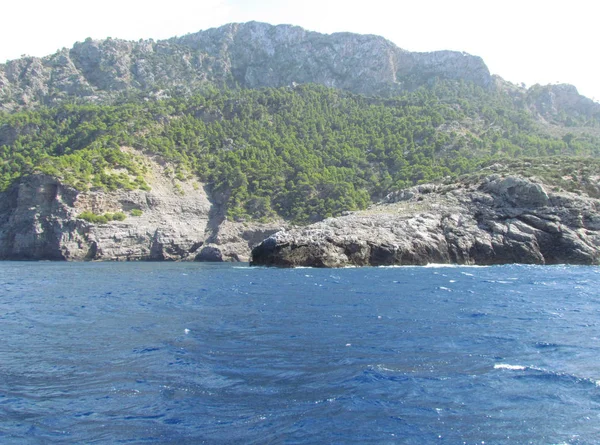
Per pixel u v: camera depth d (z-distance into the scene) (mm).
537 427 13312
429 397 15586
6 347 22672
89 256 120125
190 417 14203
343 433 13070
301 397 15727
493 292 43594
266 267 80625
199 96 196250
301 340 23797
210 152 164875
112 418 14164
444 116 198500
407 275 61656
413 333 25281
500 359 19891
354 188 150375
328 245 77938
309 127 187000
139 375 18094
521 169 101250
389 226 82938
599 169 98188
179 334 25484
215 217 139625
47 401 15500
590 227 84062
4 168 150875
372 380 17234
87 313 33125
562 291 44438
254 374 18156
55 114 191500
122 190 130625
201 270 81812
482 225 86438
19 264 104688
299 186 143375
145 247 126188
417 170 150875
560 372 17984
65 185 124188
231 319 30125
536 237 84000
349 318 30156
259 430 13320
